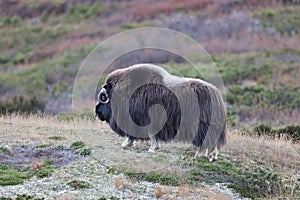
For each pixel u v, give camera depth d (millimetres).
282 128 45125
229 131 42344
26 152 32688
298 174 32562
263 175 30094
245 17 114062
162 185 28188
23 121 42625
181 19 115750
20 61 106750
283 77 83250
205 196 26812
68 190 27062
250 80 83750
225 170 30266
